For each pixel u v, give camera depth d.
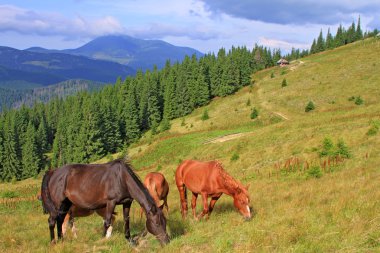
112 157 83.69
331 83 81.62
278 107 77.19
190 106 104.31
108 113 96.44
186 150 55.03
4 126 103.31
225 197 17.61
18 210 27.55
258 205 13.37
